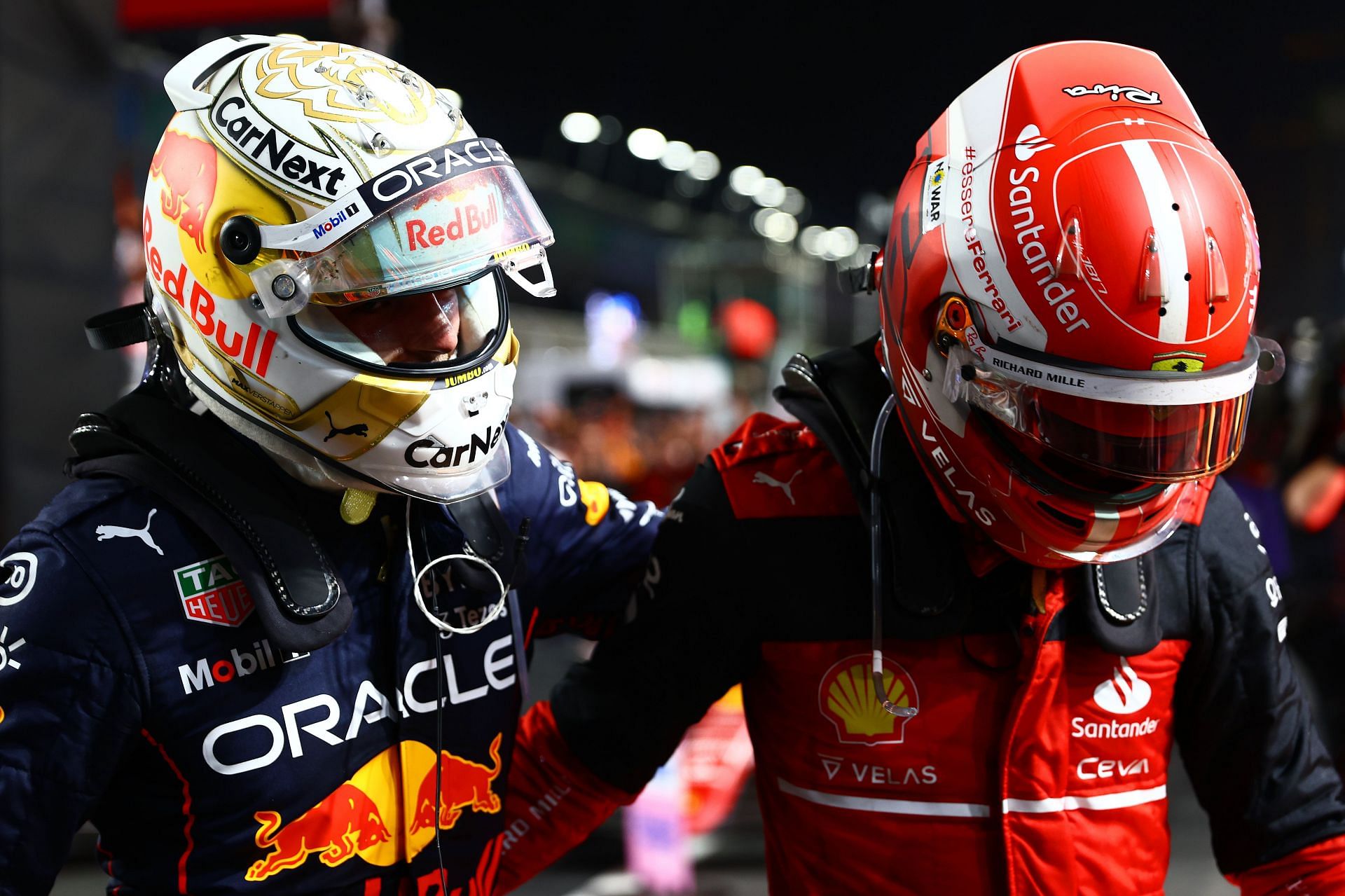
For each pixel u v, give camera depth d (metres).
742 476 1.19
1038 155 0.99
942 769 1.11
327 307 1.01
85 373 2.95
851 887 1.14
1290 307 10.73
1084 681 1.11
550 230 1.07
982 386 1.01
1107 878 1.11
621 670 1.22
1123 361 0.95
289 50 1.04
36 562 0.96
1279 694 1.15
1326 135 11.11
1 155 2.72
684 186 30.17
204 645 0.98
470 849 1.11
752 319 10.73
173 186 1.03
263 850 0.99
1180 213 0.95
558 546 1.22
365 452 1.01
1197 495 1.15
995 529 1.06
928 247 1.05
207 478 1.00
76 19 2.88
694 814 3.08
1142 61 1.05
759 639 1.16
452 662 1.10
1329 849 1.13
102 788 0.96
